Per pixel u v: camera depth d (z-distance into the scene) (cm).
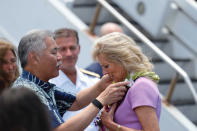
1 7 763
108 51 339
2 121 185
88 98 377
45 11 730
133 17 763
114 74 345
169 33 752
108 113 340
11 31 759
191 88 593
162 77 697
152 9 730
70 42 465
